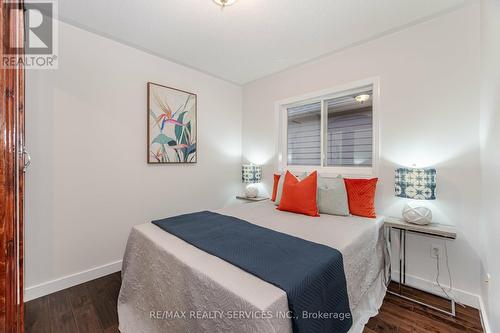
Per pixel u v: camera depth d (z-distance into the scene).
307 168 3.02
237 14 1.94
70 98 2.09
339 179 2.36
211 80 3.34
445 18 1.95
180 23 2.07
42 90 1.95
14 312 0.92
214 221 1.98
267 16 1.97
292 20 2.03
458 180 1.88
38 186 1.94
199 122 3.19
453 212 1.90
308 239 1.57
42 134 1.95
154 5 1.82
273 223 1.95
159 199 2.75
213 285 1.05
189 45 2.47
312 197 2.25
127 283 1.72
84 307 1.80
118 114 2.40
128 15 1.95
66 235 2.08
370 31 2.20
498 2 1.28
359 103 2.59
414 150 2.11
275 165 3.32
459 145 1.88
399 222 1.98
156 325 1.41
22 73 1.06
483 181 1.70
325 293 1.15
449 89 1.93
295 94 3.05
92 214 2.23
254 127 3.60
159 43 2.42
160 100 2.72
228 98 3.59
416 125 2.10
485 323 1.54
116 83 2.38
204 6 1.84
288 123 3.32
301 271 1.11
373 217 2.13
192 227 1.80
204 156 3.26
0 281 0.87
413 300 1.88
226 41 2.38
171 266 1.32
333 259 1.28
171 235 1.64
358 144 2.60
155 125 2.68
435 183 1.88
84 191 2.18
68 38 2.07
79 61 2.13
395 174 2.09
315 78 2.84
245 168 3.42
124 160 2.45
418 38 2.09
